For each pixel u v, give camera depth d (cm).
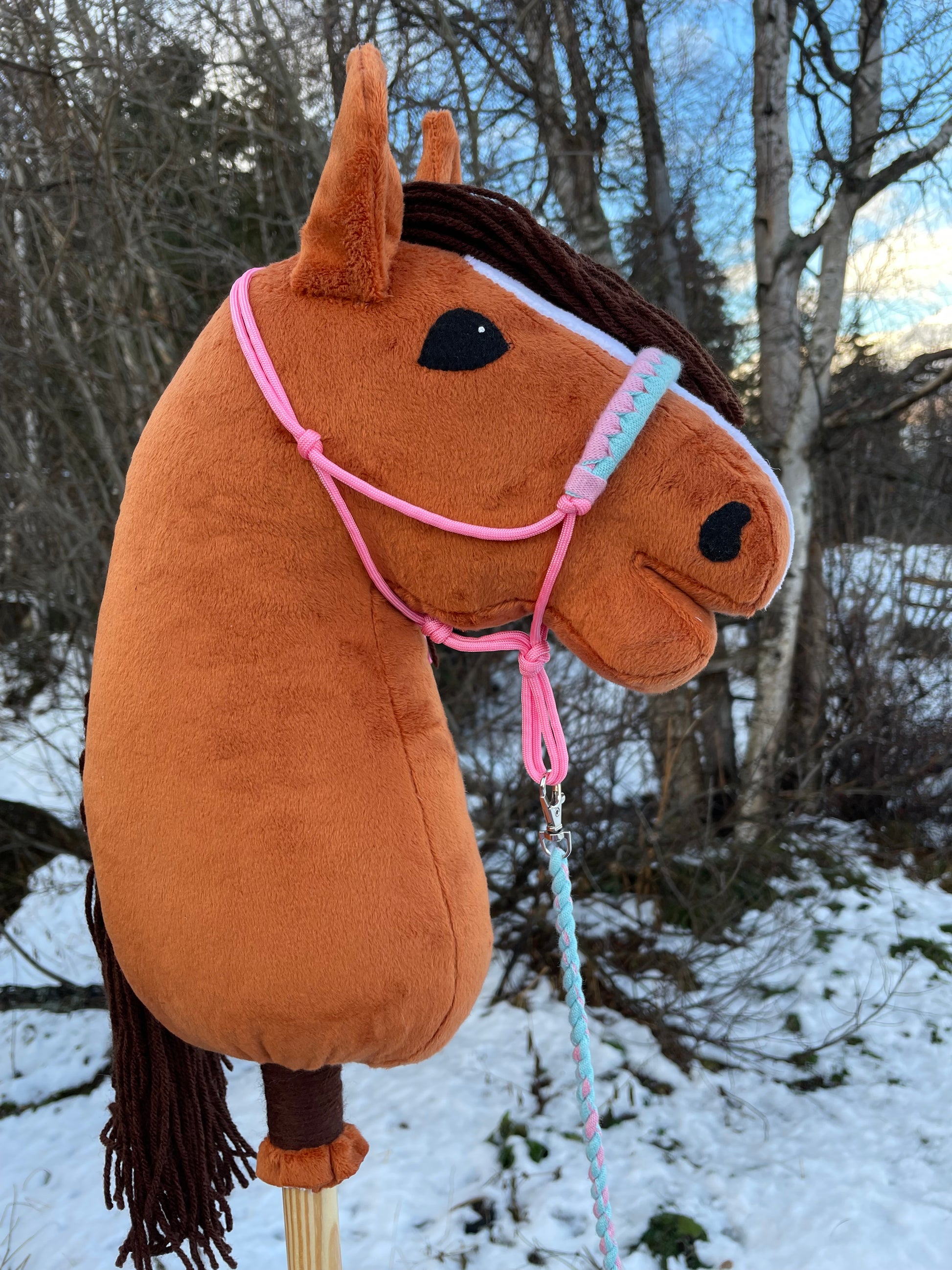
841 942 391
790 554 68
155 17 418
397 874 68
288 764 66
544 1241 244
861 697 511
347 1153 80
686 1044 332
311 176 457
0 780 487
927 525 592
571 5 434
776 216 455
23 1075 352
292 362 67
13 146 383
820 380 458
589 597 68
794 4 458
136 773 68
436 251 70
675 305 488
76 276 425
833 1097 305
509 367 65
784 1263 231
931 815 509
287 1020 67
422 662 77
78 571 425
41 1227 262
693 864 415
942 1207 244
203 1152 82
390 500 66
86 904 80
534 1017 339
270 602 68
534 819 373
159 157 445
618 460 64
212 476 68
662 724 425
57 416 419
